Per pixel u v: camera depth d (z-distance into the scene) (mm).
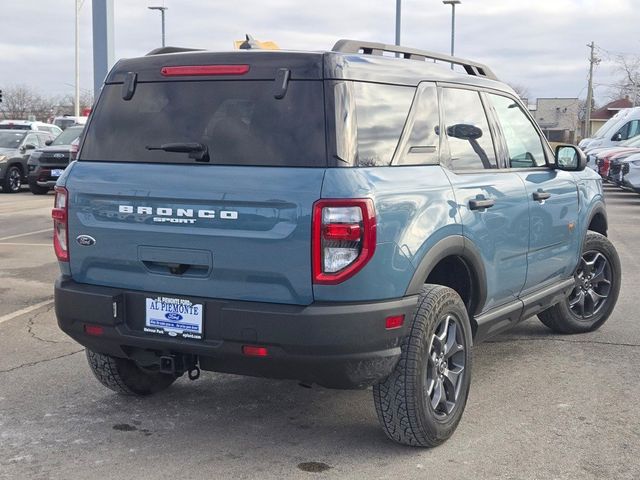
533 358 6125
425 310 4160
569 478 4020
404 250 4012
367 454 4312
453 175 4605
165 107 4281
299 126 3932
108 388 5301
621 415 4902
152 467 4141
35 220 15023
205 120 4148
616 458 4266
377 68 4266
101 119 4477
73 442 4465
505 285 5152
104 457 4262
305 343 3787
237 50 4199
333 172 3812
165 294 4125
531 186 5453
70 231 4402
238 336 3902
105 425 4730
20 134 22984
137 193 4148
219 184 3957
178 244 4059
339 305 3809
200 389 5414
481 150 5055
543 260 5691
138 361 4559
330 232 3750
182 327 4074
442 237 4305
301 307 3830
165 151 4207
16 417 4840
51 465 4152
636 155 20375
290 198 3805
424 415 4191
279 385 5504
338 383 3969
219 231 3953
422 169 4367
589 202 6469
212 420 4832
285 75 4008
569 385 5477
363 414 4938
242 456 4289
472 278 4758
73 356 6109
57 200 4469
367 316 3838
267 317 3830
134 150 4309
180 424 4766
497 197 4941
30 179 20797
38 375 5645
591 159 24875
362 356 3873
